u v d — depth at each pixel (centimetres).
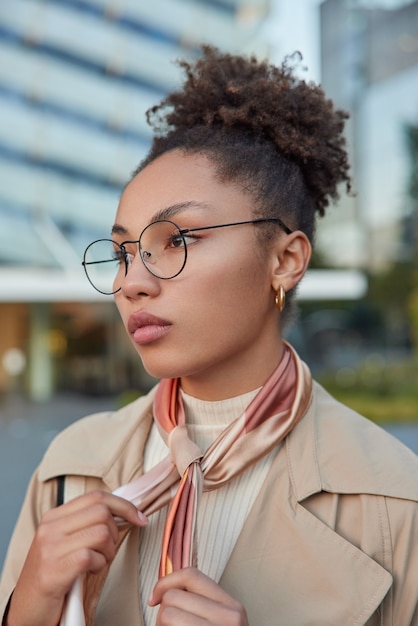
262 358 104
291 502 103
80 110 1504
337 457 106
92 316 1616
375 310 2284
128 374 1594
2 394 1569
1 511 530
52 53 1480
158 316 94
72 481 115
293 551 99
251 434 101
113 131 1528
